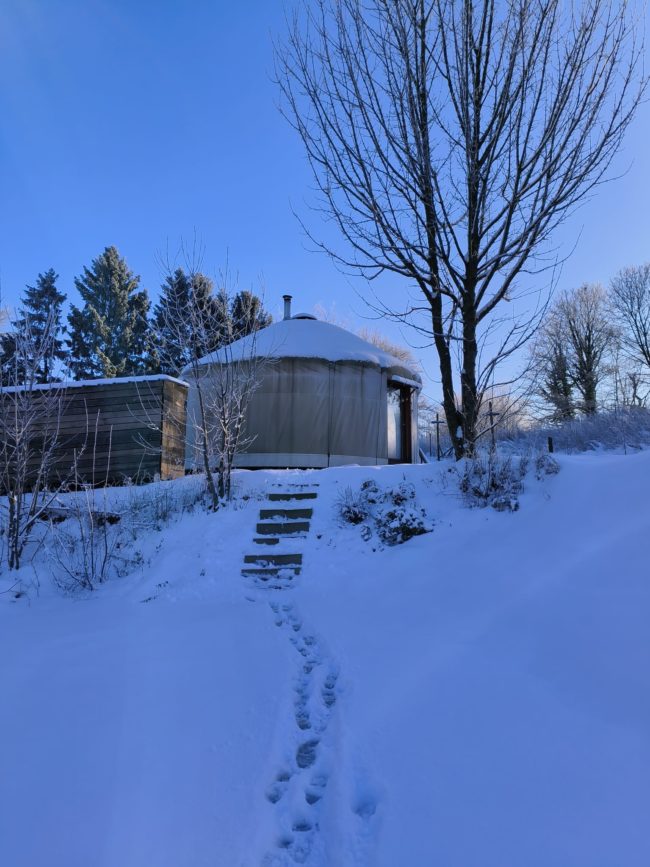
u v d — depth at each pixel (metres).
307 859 1.89
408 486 6.93
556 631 3.32
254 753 2.51
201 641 3.96
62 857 1.83
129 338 33.34
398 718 2.71
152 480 8.52
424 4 6.52
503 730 2.49
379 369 12.10
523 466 6.36
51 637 4.10
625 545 3.95
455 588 4.44
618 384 31.33
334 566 5.67
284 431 11.09
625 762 2.14
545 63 6.33
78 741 2.58
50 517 7.23
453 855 1.77
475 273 7.07
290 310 14.95
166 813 2.07
